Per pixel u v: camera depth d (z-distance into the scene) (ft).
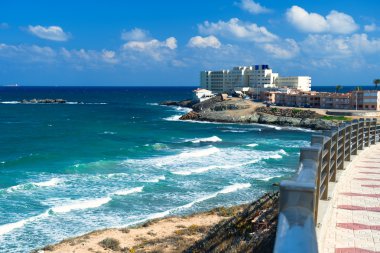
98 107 497.46
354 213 24.38
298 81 557.33
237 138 224.74
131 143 195.62
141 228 70.13
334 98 381.81
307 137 236.63
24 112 401.08
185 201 92.63
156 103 594.65
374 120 60.23
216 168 128.67
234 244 35.24
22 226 75.51
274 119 327.88
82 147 179.52
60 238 69.92
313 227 8.48
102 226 75.82
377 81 481.46
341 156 34.91
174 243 58.54
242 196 95.09
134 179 113.39
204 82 634.84
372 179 34.06
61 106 505.66
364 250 18.54
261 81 571.28
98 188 103.60
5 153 164.25
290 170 127.44
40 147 179.63
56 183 108.27
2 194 96.58
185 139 215.72
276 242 7.77
